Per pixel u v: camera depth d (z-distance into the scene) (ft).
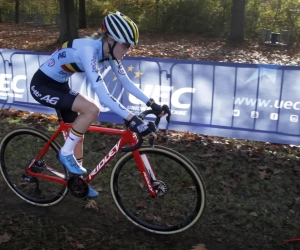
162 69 14.57
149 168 8.66
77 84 15.71
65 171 9.48
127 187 10.78
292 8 59.82
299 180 11.45
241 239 8.89
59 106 8.39
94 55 7.77
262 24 59.47
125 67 15.14
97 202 10.21
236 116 14.01
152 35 61.36
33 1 93.40
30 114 16.55
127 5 72.69
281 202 10.37
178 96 14.61
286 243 8.75
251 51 45.14
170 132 15.01
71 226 9.19
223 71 13.75
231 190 10.90
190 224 8.63
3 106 17.01
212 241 8.81
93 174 9.00
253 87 13.52
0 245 8.37
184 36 60.18
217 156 12.73
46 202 9.86
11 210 9.76
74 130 8.34
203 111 14.39
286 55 42.55
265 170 11.93
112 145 13.50
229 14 60.75
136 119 7.48
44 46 44.21
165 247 8.57
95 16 76.48
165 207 9.90
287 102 13.20
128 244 8.61
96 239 8.72
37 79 8.66
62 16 44.86
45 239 8.63
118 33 7.47
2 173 10.20
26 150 11.66
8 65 16.37
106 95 7.63
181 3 63.31
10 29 67.56
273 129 13.61
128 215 9.22
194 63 14.02
